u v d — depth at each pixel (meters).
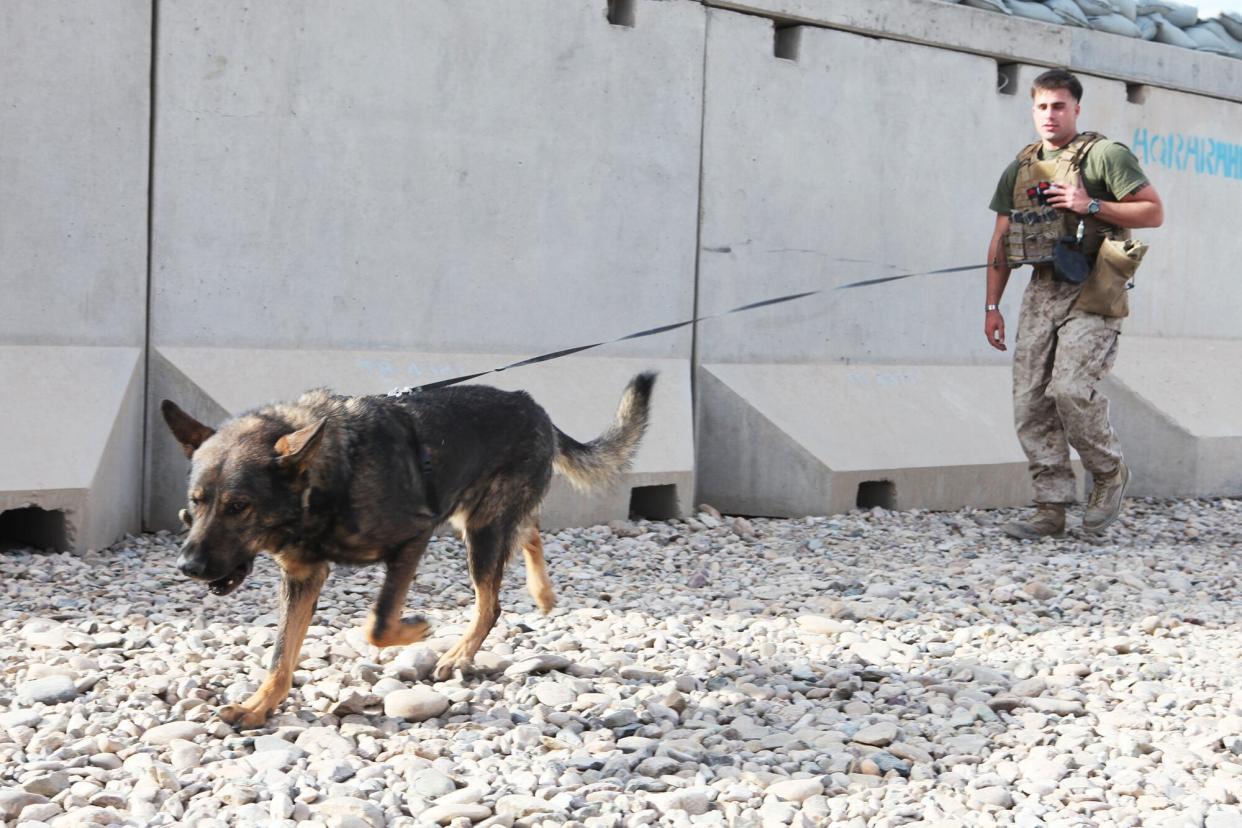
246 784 3.95
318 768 4.12
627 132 9.43
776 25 10.41
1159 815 3.93
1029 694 5.29
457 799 3.86
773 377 10.12
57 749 4.19
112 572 6.85
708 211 9.87
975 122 11.35
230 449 4.43
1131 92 12.57
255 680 5.06
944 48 11.08
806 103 10.31
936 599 7.20
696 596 7.08
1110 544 9.14
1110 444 8.87
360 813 3.70
